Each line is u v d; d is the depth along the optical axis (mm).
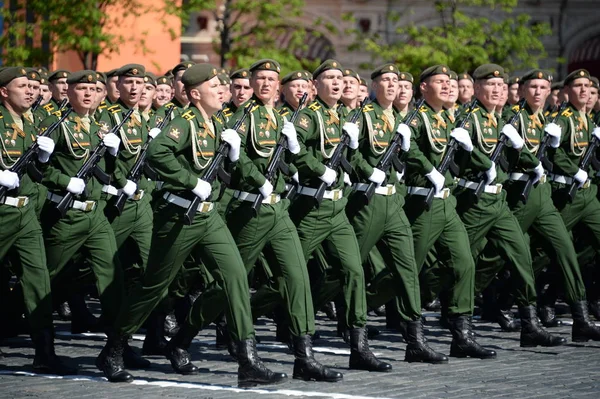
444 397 19094
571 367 22219
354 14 79125
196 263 23656
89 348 24031
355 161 22375
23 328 24406
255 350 19766
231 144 19594
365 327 21641
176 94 28562
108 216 24016
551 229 25531
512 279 24672
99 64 59812
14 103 20938
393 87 22906
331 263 21859
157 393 19094
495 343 25172
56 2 51031
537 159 25188
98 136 22750
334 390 19484
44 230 22062
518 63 69375
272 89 21234
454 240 23422
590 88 28281
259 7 59125
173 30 55719
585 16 79250
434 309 30938
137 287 20078
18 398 18578
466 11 77875
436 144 23484
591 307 29406
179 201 19484
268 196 20609
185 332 20859
